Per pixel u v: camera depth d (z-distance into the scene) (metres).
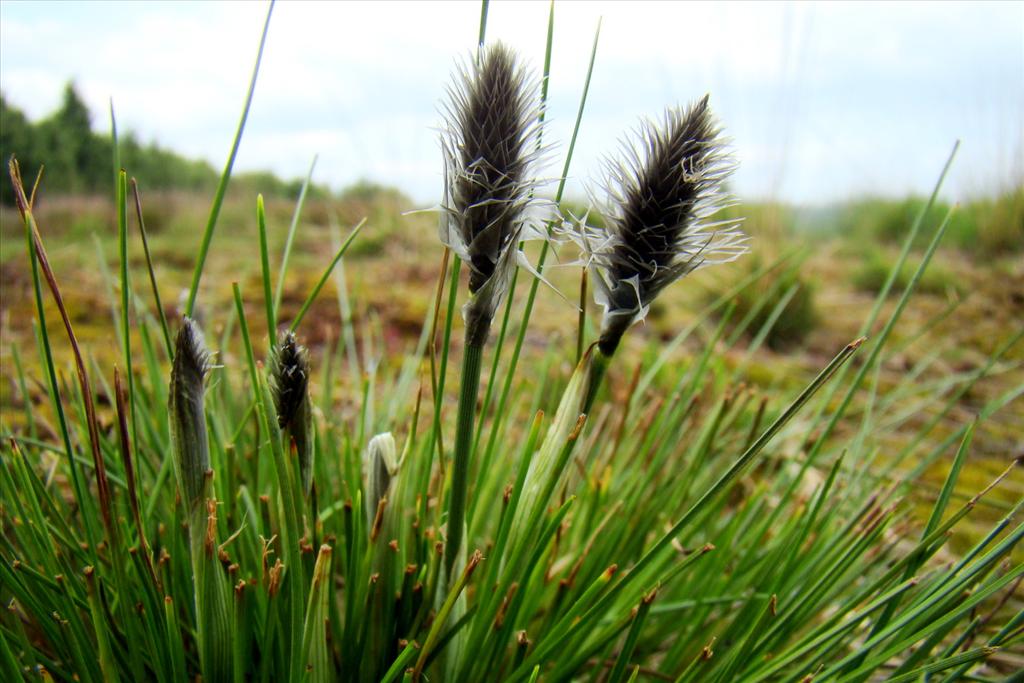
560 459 0.10
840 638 0.11
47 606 0.11
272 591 0.10
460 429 0.09
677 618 0.15
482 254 0.08
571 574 0.12
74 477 0.11
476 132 0.08
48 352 0.10
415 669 0.10
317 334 0.36
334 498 0.15
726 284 0.47
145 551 0.10
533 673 0.09
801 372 0.38
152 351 0.16
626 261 0.09
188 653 0.12
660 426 0.17
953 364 0.39
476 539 0.16
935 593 0.10
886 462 0.26
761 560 0.15
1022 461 0.27
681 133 0.08
